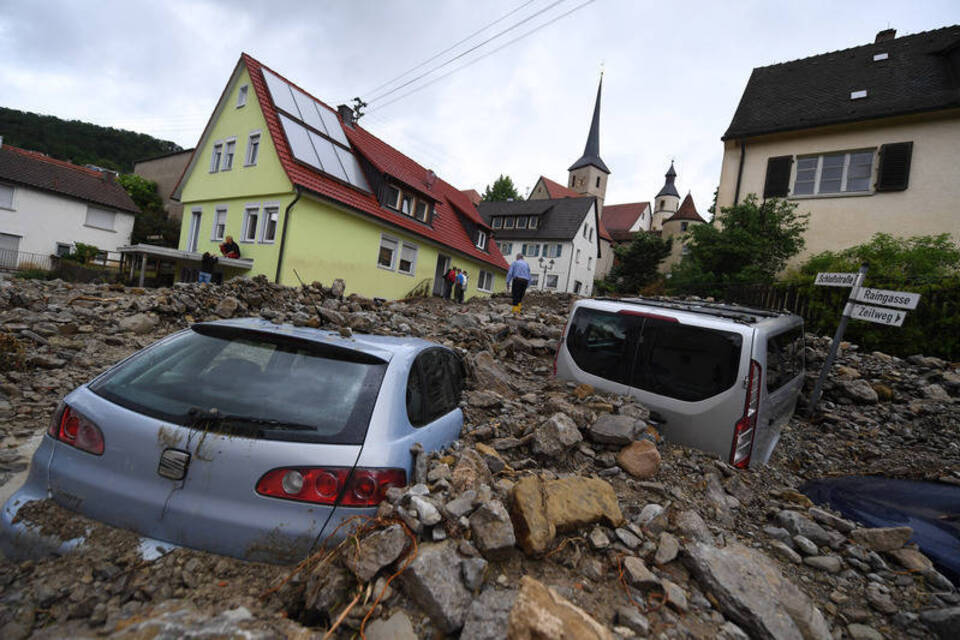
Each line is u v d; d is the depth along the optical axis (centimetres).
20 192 3067
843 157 1458
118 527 213
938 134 1322
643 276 3822
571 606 190
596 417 397
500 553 223
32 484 229
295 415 225
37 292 841
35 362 530
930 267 1012
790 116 1570
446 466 267
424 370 311
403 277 2250
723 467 375
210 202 2109
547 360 731
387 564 199
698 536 279
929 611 242
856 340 904
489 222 4962
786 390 489
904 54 1591
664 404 422
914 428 592
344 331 303
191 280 2119
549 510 257
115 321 733
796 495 358
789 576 271
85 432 225
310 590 194
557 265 4506
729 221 1459
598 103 7500
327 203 1830
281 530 204
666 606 225
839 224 1423
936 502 358
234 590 195
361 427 228
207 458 208
